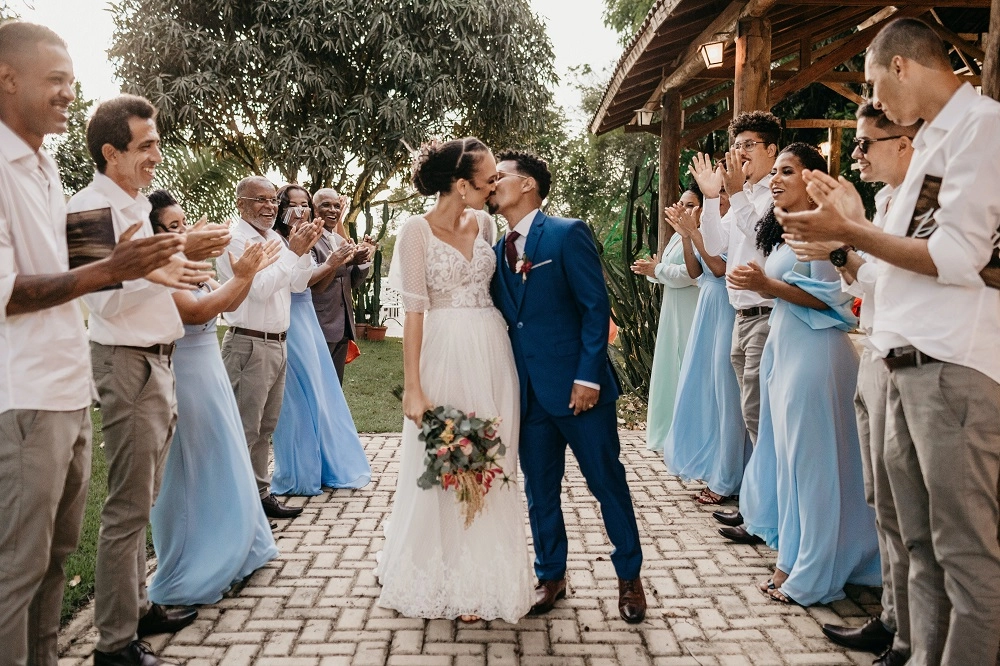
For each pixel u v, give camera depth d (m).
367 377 9.16
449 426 2.80
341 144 14.14
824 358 3.16
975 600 2.12
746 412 3.96
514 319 3.05
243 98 14.02
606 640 2.91
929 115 2.15
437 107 14.10
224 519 3.27
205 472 3.25
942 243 2.04
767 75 5.62
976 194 2.00
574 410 2.92
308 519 4.28
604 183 20.62
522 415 3.10
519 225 3.01
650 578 3.47
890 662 2.64
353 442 5.03
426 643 2.89
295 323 4.73
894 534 2.58
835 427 3.16
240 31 14.07
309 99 14.38
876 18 7.80
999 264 2.10
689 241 4.66
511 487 3.03
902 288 2.24
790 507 3.26
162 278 2.36
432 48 14.07
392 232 17.42
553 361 2.98
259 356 4.10
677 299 5.34
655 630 2.99
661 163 9.28
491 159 2.89
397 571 3.10
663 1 6.06
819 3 5.95
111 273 1.96
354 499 4.65
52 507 2.13
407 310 2.97
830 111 12.78
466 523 2.86
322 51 13.97
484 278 3.05
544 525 3.17
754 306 3.91
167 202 3.00
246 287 3.20
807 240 2.17
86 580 3.38
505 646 2.87
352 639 2.92
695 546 3.86
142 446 2.62
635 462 5.45
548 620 3.08
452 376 2.97
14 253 2.04
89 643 2.86
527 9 15.24
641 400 7.36
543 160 3.02
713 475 4.55
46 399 2.09
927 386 2.17
